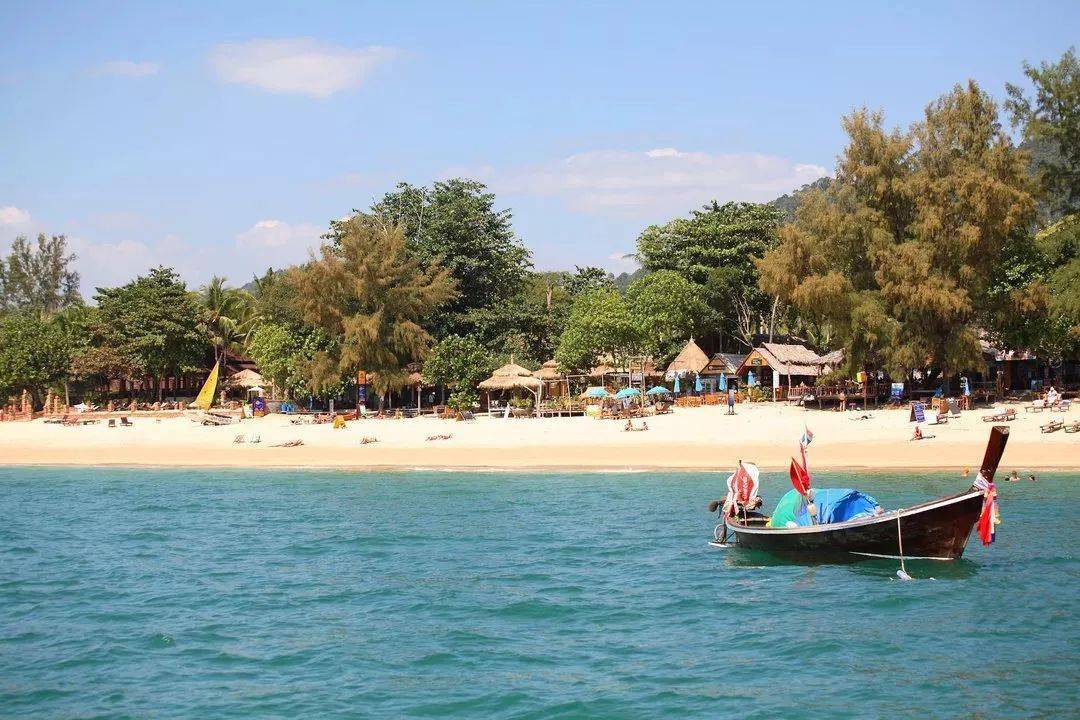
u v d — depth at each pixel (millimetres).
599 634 22812
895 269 61844
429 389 91875
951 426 55719
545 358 98750
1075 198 69125
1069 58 67062
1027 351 73125
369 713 18312
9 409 91312
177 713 18547
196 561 32281
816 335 91438
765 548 30141
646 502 41500
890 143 65750
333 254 81750
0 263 145375
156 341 92500
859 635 22047
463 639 22703
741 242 95062
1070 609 23500
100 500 47438
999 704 18000
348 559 31938
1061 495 39406
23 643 23156
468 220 96875
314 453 62250
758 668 20172
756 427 59719
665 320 85000
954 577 26859
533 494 44906
